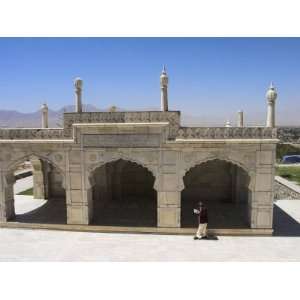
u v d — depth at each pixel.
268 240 16.38
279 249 15.23
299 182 33.69
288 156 64.38
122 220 18.69
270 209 16.69
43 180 24.41
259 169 16.44
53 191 25.02
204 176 23.48
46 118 21.97
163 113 16.48
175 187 16.88
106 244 15.99
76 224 17.83
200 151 16.47
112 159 17.05
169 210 17.09
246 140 16.09
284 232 17.52
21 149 17.75
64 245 15.89
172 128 16.53
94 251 15.14
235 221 18.56
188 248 15.40
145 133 16.64
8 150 17.92
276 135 16.16
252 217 16.88
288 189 28.27
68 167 17.45
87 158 17.22
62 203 23.08
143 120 16.66
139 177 24.08
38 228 18.23
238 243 15.99
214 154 16.44
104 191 22.75
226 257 14.29
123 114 16.70
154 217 19.19
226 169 23.20
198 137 16.45
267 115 16.28
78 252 15.02
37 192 24.61
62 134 17.34
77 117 17.06
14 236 17.19
